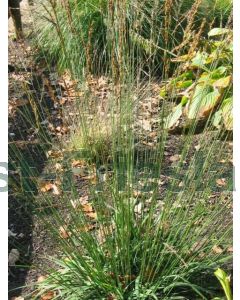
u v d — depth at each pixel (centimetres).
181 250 282
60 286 281
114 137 271
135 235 288
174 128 448
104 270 284
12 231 358
